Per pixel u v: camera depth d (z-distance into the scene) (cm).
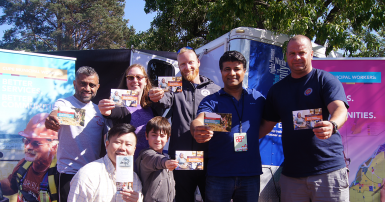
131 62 512
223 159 277
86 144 319
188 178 308
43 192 377
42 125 389
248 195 275
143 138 320
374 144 379
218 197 274
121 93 308
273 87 309
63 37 2884
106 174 259
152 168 268
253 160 280
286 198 288
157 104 308
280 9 605
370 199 373
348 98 387
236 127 284
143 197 274
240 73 289
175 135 313
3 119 373
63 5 3031
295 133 278
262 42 422
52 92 402
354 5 657
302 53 276
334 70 393
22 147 380
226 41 434
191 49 336
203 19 1152
